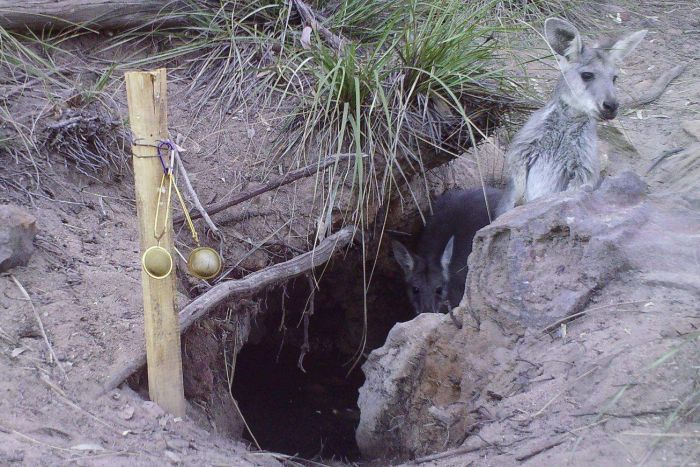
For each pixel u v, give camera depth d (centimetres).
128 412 148
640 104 287
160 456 140
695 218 167
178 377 153
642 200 172
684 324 144
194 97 223
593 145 220
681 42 321
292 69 220
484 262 167
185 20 232
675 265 155
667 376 137
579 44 215
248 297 196
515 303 162
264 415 240
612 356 143
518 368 156
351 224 219
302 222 212
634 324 147
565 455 133
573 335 153
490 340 166
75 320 159
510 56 239
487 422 152
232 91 224
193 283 191
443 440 171
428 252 269
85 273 169
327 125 216
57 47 220
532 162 223
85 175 193
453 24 222
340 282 273
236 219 207
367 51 229
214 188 206
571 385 145
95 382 151
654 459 127
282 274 189
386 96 215
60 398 146
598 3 337
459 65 218
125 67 223
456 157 243
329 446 225
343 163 215
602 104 210
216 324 191
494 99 229
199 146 213
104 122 196
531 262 162
